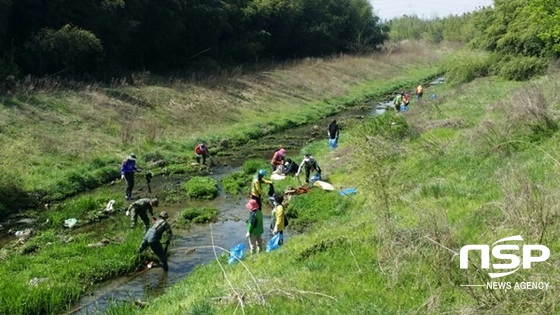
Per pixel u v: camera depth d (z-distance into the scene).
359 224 13.14
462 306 8.04
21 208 19.72
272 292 9.49
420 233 10.27
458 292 8.67
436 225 10.01
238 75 45.22
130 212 17.17
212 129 33.38
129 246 15.18
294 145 31.22
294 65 54.91
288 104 42.75
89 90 31.89
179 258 15.19
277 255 12.22
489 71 42.44
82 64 36.00
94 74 36.34
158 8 42.09
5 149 22.66
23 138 24.17
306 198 18.48
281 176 21.94
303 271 10.50
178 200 20.75
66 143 25.20
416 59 77.44
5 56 31.78
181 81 39.38
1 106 25.70
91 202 19.70
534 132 16.50
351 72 58.81
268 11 57.00
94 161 24.62
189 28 46.31
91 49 34.50
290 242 13.57
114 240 16.14
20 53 32.75
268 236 16.36
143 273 14.24
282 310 8.78
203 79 41.47
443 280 9.10
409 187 15.42
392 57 73.88
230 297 9.58
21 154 22.78
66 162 23.88
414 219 11.98
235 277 11.14
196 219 18.25
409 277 9.56
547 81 26.28
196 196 21.11
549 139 15.73
